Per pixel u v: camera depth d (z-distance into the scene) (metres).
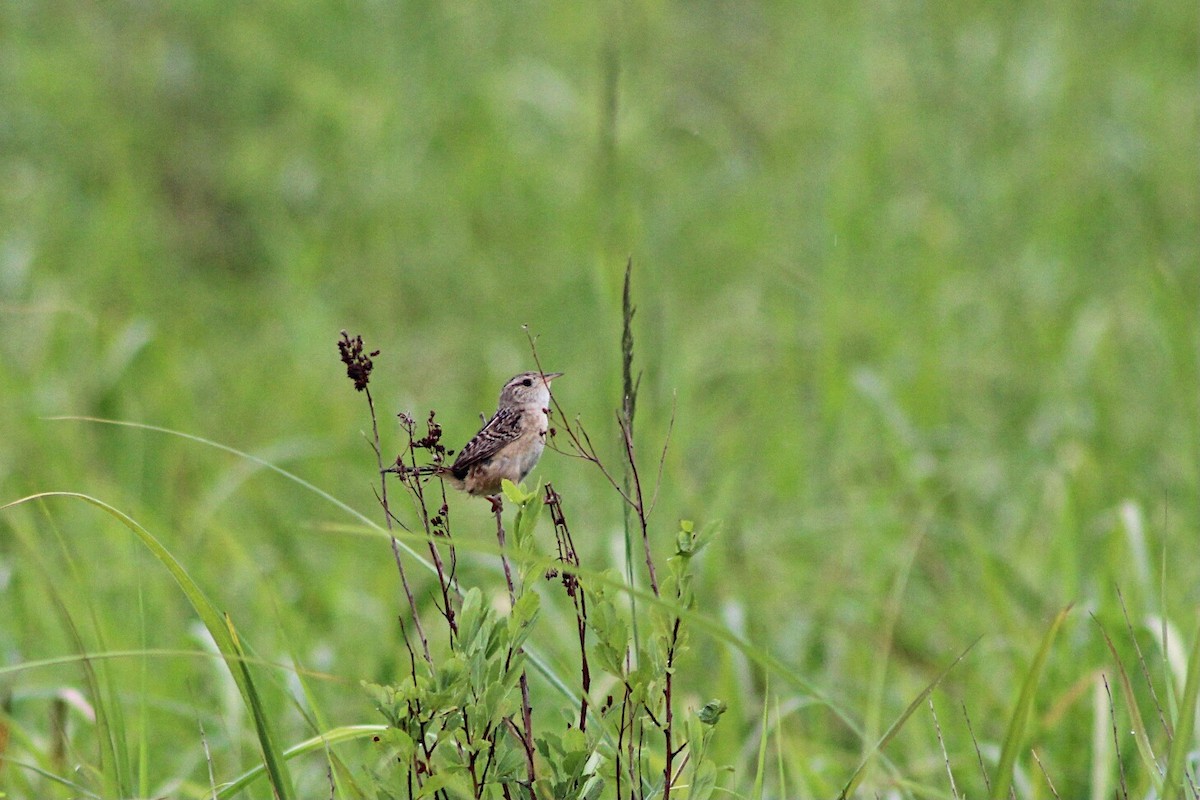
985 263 17.61
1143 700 8.07
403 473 5.34
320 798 7.64
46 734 8.66
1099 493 11.57
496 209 19.84
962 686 9.31
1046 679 8.35
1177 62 22.02
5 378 13.35
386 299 18.36
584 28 22.27
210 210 20.66
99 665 6.73
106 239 17.95
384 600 10.55
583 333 16.62
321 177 20.25
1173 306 12.29
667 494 10.81
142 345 13.74
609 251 11.88
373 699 5.06
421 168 20.48
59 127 20.44
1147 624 8.27
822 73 22.05
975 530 10.32
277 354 17.14
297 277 16.89
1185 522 10.98
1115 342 14.78
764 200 19.33
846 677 9.70
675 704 7.57
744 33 23.91
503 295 18.31
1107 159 19.44
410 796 4.94
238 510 12.83
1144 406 13.67
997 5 22.73
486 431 7.12
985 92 20.75
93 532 11.16
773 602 10.38
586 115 19.42
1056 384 14.03
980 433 13.86
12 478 11.80
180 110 21.64
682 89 22.00
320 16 22.47
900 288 16.86
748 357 15.73
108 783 5.86
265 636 9.70
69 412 13.35
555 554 11.00
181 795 7.51
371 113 20.47
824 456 12.98
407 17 22.69
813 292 15.05
